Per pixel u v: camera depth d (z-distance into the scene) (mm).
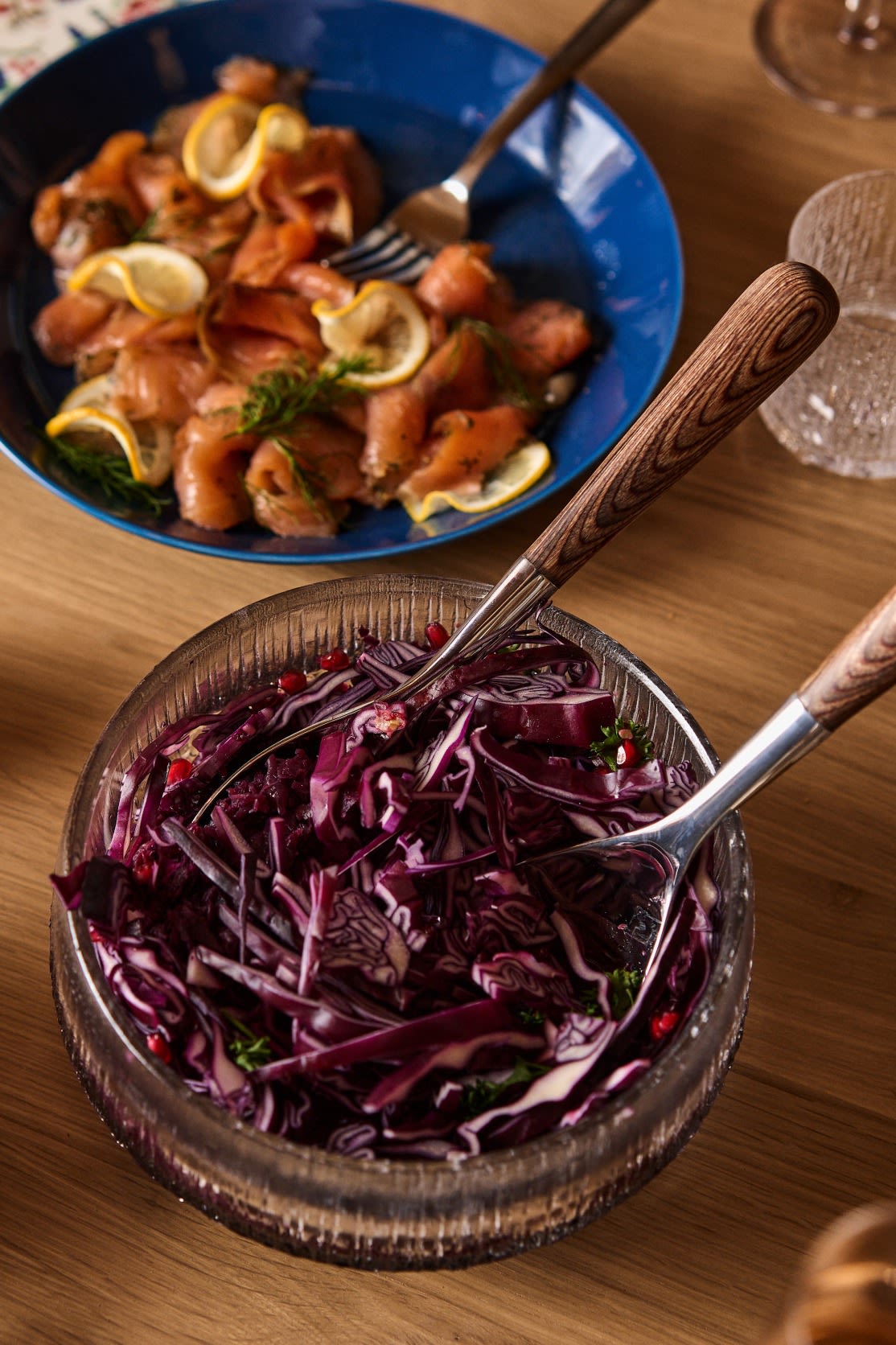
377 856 678
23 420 877
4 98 957
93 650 812
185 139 988
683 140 989
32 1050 722
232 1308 683
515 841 676
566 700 688
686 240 949
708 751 687
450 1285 688
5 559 835
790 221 961
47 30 1038
